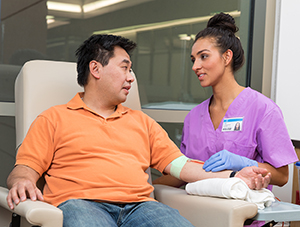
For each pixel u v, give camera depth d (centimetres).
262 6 238
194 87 225
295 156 146
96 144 131
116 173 128
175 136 226
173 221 115
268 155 145
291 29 236
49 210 96
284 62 239
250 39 238
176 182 160
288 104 237
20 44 189
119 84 137
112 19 205
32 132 129
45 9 193
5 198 110
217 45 151
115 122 138
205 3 225
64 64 157
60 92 150
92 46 139
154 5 213
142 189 130
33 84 146
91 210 113
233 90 156
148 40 213
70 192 123
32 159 124
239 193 118
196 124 164
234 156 136
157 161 146
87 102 141
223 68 153
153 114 213
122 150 134
